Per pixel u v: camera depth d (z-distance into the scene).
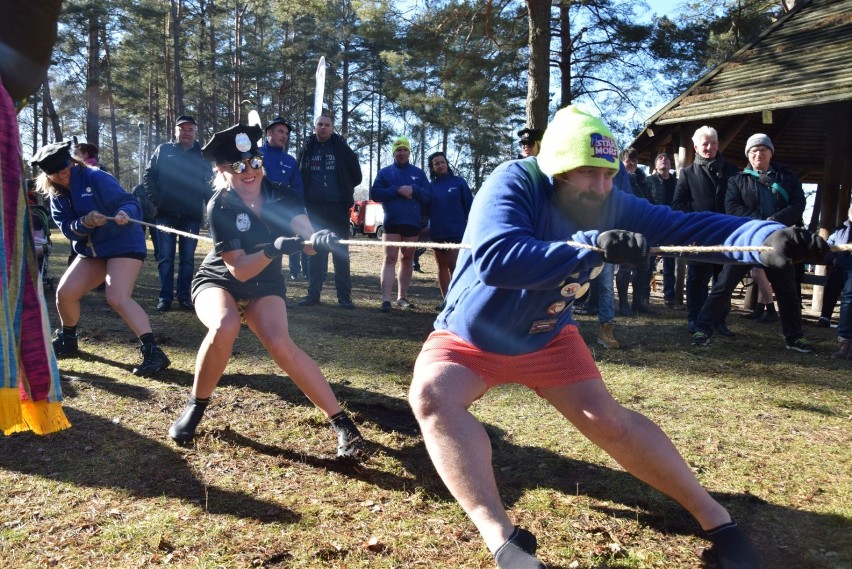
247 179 3.64
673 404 4.81
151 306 8.27
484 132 33.41
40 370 2.78
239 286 3.76
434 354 2.54
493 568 2.62
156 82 48.50
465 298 2.52
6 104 2.63
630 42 21.39
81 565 2.60
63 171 5.19
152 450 3.74
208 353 3.71
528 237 2.20
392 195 8.70
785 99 9.48
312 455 3.74
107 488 3.28
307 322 7.67
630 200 2.58
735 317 9.07
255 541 2.80
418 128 36.94
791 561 2.71
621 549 2.77
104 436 3.92
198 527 2.91
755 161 6.98
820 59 10.00
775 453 3.86
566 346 2.66
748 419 4.48
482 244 2.23
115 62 44.28
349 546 2.78
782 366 6.05
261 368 5.51
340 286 8.87
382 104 51.75
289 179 8.06
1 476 3.38
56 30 2.76
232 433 4.03
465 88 19.39
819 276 8.52
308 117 52.12
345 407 4.59
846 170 10.89
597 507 3.17
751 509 3.16
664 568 2.65
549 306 2.47
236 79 43.44
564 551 2.76
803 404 4.84
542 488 3.37
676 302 9.88
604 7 21.08
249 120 3.80
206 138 46.56
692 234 2.46
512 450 3.88
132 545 2.75
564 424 4.32
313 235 3.23
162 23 40.34
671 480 2.54
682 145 11.20
